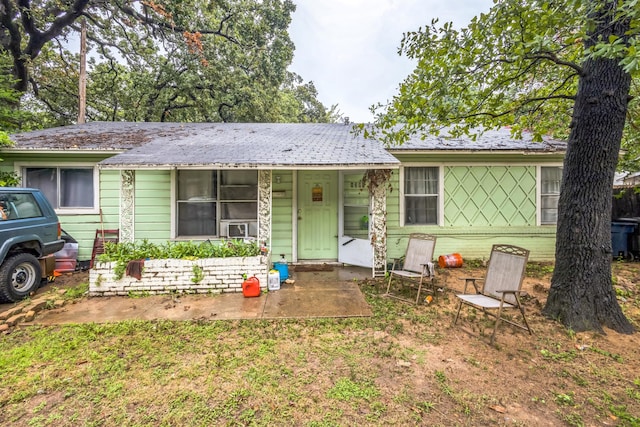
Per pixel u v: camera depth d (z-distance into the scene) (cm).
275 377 279
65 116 1675
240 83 1538
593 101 368
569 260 388
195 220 680
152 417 230
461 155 715
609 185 378
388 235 713
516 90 473
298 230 704
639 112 512
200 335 360
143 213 666
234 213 686
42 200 522
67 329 372
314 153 602
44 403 244
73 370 289
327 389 263
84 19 1130
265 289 517
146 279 501
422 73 406
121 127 873
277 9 1645
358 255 650
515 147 672
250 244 543
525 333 364
